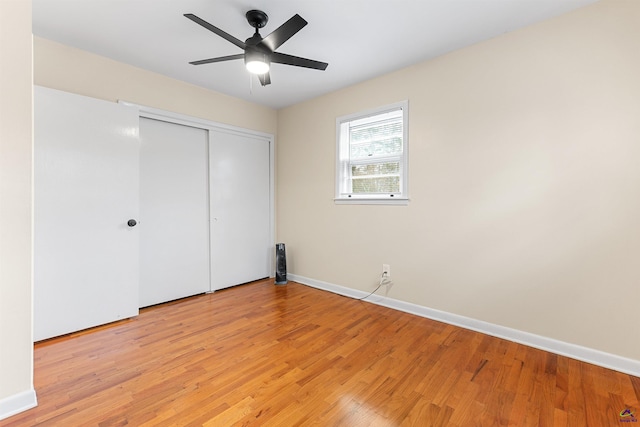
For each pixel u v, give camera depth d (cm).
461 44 246
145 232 300
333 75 307
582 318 201
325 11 203
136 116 274
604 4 190
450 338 233
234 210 378
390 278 305
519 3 194
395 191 311
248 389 168
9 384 146
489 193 239
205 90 342
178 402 157
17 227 150
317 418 145
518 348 217
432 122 271
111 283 259
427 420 144
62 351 210
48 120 224
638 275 183
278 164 429
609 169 190
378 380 177
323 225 369
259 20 205
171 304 312
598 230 195
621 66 186
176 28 224
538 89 215
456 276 259
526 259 223
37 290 222
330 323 263
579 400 159
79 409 151
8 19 146
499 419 145
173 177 321
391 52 259
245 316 278
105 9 200
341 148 349
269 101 389
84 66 256
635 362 183
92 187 247
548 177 212
